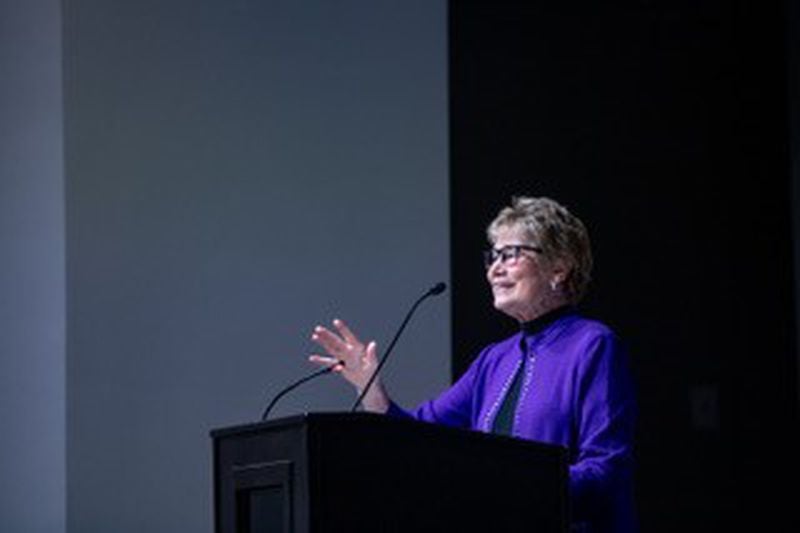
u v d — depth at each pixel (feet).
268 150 22.26
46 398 21.09
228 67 22.22
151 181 21.63
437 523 11.35
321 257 22.26
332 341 15.35
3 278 21.90
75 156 21.26
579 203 24.04
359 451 11.07
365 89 22.77
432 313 22.49
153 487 21.08
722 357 24.36
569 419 14.35
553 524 12.04
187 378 21.44
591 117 24.29
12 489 21.36
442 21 23.18
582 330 14.83
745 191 24.79
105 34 21.65
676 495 23.89
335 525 10.88
